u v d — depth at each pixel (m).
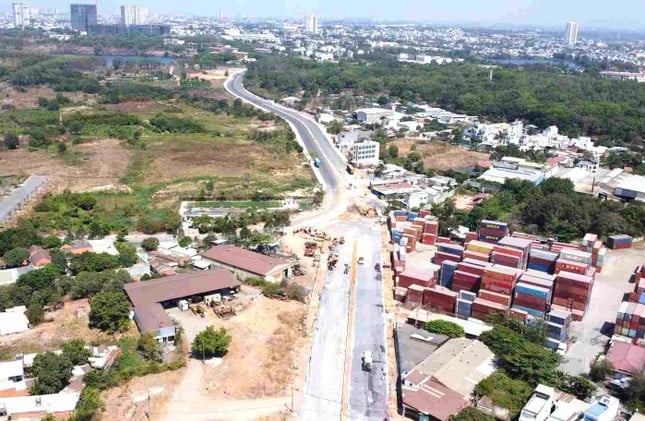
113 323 96.75
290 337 97.19
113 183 179.50
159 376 85.25
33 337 94.56
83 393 77.31
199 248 133.75
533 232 151.12
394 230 142.62
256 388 83.62
